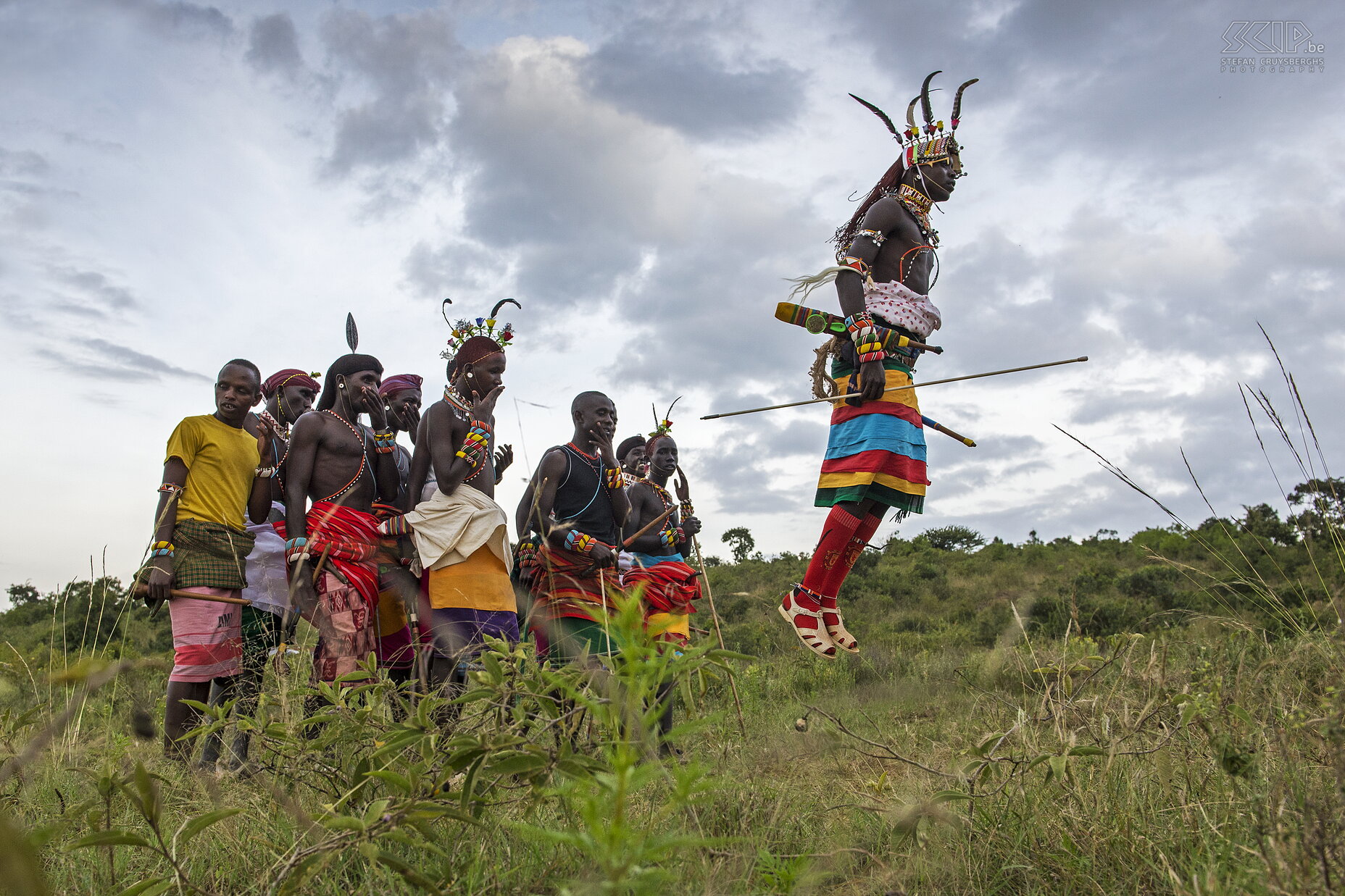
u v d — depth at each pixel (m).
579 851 2.76
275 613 6.00
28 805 3.49
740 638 10.09
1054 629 9.26
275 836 3.10
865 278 6.72
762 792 3.62
